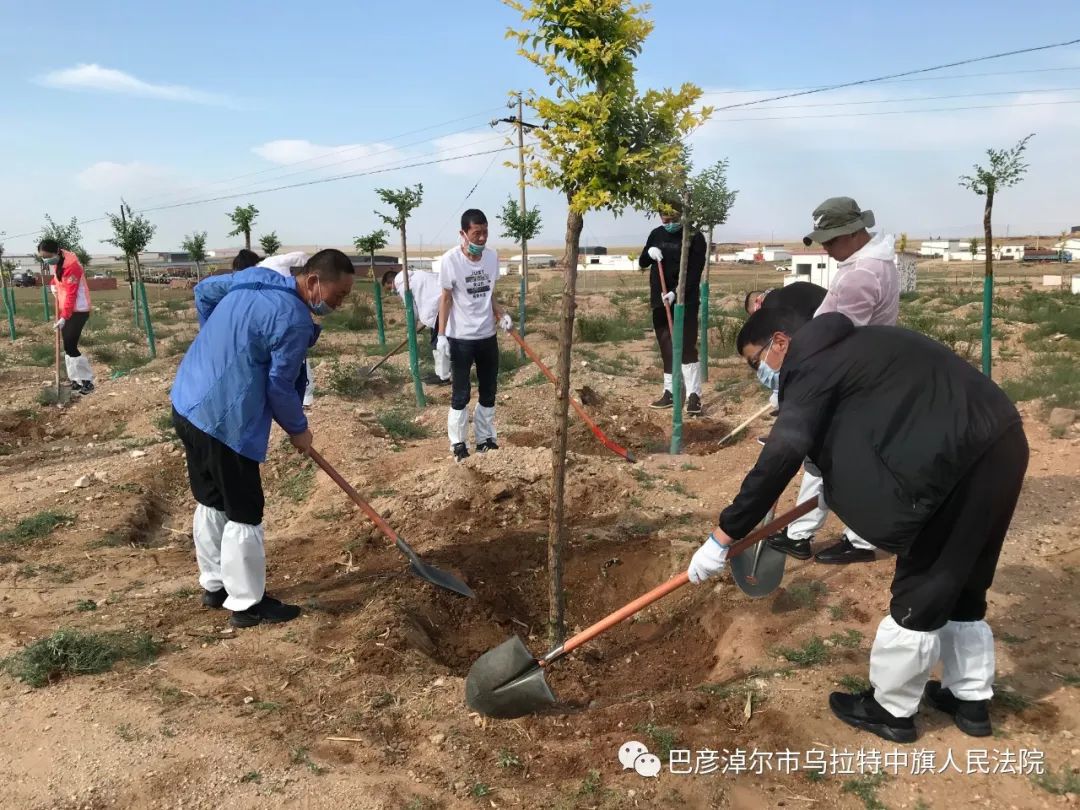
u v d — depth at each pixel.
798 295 4.49
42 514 5.84
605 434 8.16
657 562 5.02
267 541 5.63
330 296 4.23
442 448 7.40
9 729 3.25
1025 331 13.02
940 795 2.88
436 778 2.98
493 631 4.56
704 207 8.20
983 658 3.14
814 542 4.93
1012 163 7.66
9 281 25.20
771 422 8.15
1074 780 2.90
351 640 4.02
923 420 2.75
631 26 3.12
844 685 3.49
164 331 18.22
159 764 3.01
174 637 4.08
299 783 2.91
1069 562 4.52
